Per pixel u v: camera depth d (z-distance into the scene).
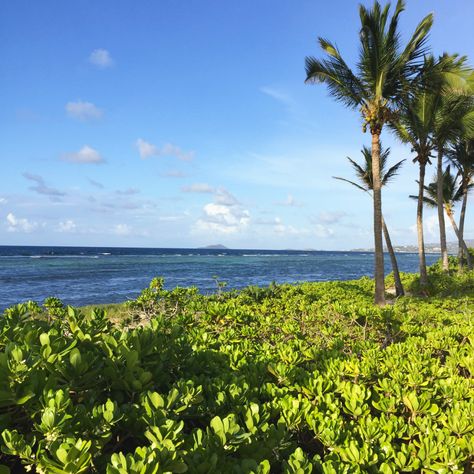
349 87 14.01
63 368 2.08
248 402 2.48
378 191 14.11
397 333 6.58
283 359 3.79
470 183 27.00
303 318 7.43
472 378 3.85
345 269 59.22
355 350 5.03
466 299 12.41
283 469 2.01
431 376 3.86
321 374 3.56
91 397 2.13
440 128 18.05
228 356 3.68
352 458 2.20
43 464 1.65
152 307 8.54
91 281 32.94
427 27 12.71
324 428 2.45
